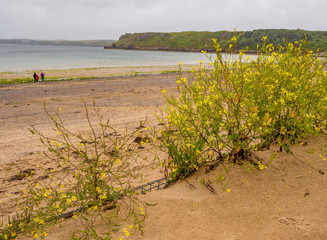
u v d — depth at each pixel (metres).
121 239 2.43
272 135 4.43
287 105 4.17
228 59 3.57
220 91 3.67
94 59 87.56
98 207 3.03
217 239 2.53
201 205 3.08
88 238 2.52
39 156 7.11
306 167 3.84
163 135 4.17
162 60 87.31
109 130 9.43
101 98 16.88
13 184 5.48
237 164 3.82
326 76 4.61
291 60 4.38
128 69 46.72
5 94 18.17
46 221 2.96
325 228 2.58
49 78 31.03
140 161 6.09
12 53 125.75
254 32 136.88
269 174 3.61
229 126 3.75
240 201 3.13
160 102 15.45
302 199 3.14
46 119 11.53
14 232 2.80
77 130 9.57
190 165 3.96
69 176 5.53
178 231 2.67
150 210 3.03
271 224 2.71
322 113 4.78
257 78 3.71
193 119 3.90
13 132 9.62
